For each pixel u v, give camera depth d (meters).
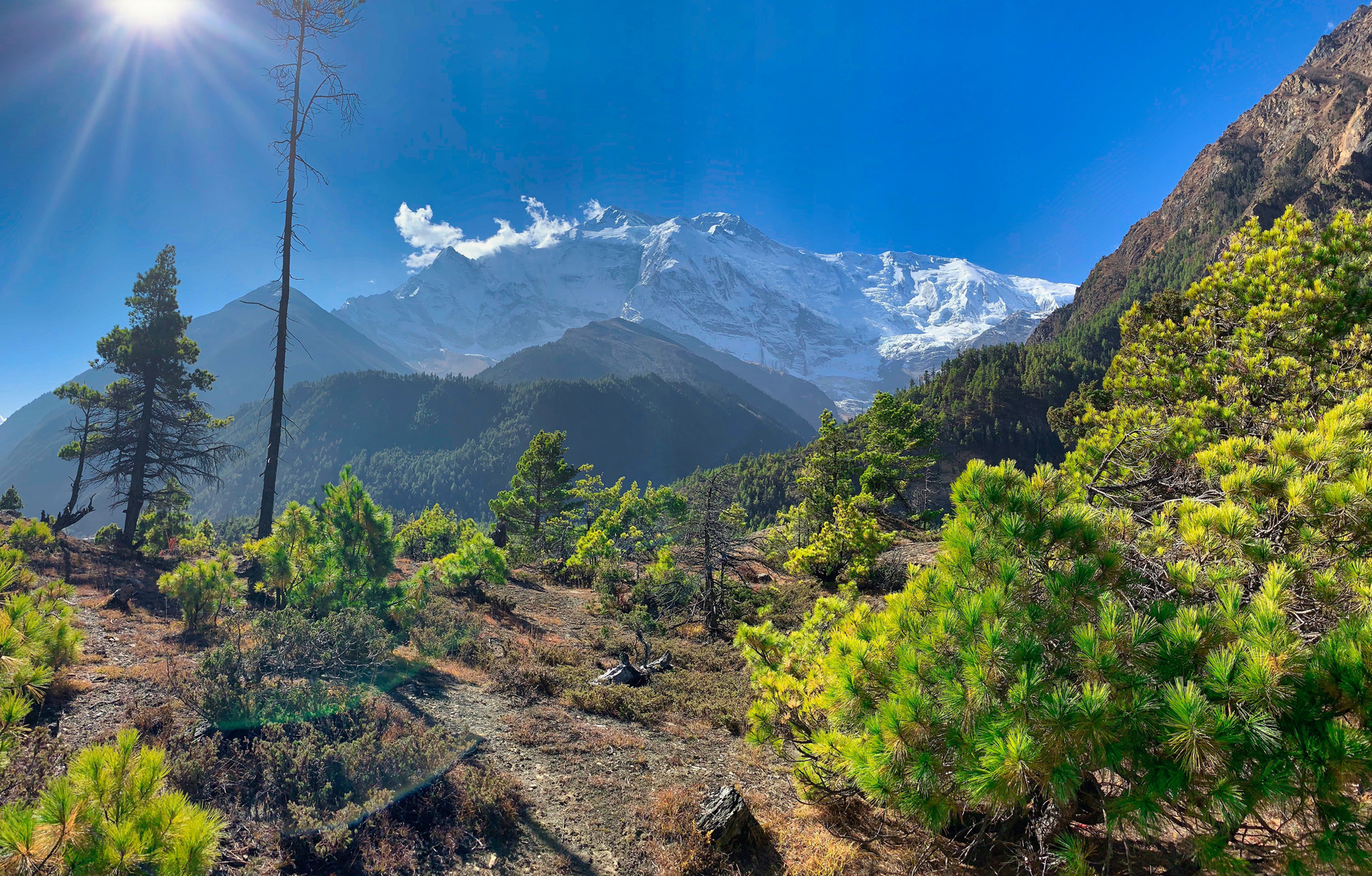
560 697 9.50
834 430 36.12
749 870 5.38
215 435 27.64
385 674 8.48
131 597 11.24
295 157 17.06
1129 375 11.98
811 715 6.42
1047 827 4.45
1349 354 9.31
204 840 2.83
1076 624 3.93
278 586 10.95
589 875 5.12
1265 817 3.76
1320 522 4.18
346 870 4.57
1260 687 2.99
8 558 8.29
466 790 5.82
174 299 25.91
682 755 7.94
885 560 25.33
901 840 5.72
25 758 4.85
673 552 22.48
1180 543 4.55
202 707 5.98
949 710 3.86
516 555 30.44
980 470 4.64
